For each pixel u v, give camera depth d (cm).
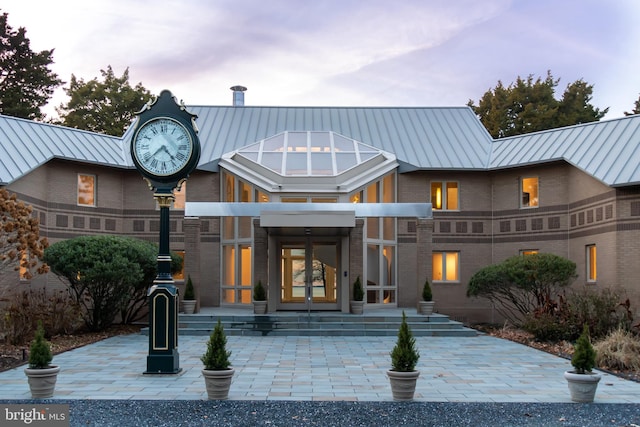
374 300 2605
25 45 4078
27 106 3994
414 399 1152
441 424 973
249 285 2581
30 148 2283
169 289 1399
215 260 2678
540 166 2586
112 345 1881
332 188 2495
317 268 2570
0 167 2042
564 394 1204
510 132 4225
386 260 2683
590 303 1970
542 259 2195
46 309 2014
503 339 2091
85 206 2531
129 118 4344
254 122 3042
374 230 2636
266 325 2195
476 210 2730
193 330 2138
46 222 2391
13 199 1675
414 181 2719
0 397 1144
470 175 2741
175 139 1414
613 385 1299
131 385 1262
